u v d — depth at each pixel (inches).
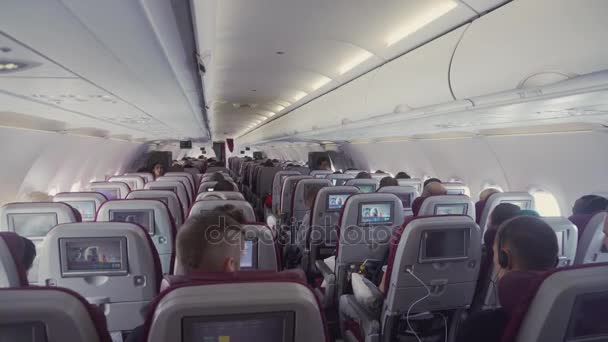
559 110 114.5
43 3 43.5
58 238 84.0
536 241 62.1
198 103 168.9
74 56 71.2
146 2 46.3
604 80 72.1
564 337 47.8
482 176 257.9
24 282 78.6
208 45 90.2
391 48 159.8
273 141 658.2
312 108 307.9
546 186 203.6
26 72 83.4
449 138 264.2
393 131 250.8
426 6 139.0
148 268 88.9
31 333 36.3
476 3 108.5
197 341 38.2
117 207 125.0
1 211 123.1
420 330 110.5
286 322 39.5
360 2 139.3
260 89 337.1
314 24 163.9
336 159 564.4
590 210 142.4
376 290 106.3
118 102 141.1
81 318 37.9
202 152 1280.8
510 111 122.4
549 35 84.0
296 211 234.8
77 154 285.1
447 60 122.6
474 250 97.7
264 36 182.4
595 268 48.7
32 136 200.8
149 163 511.8
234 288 39.7
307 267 193.8
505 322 61.0
